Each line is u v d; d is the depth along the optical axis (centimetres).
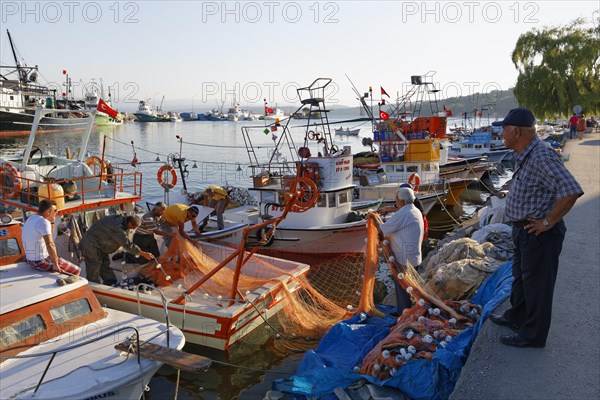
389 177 1997
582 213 1052
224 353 808
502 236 873
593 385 387
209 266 949
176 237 970
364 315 748
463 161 2677
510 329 476
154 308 829
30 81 6762
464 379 412
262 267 1011
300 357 802
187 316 810
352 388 525
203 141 5181
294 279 957
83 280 694
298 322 901
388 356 532
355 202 1631
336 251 1332
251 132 7044
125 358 592
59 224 971
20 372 564
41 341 618
